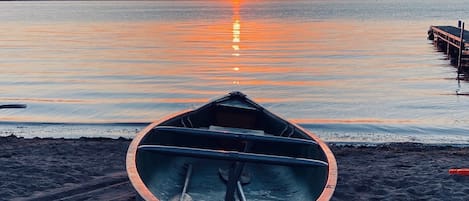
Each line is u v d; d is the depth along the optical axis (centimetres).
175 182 814
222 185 802
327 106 1906
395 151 1217
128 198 851
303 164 668
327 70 2778
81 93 2128
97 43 4284
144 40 4550
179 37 4819
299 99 2020
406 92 2172
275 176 848
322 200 583
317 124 1603
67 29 5878
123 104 1919
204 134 779
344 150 1211
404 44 4116
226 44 4134
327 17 8044
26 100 1980
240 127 1022
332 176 655
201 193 776
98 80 2452
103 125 1570
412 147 1274
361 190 908
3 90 2195
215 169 860
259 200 761
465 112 1792
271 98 2039
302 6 12850
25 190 877
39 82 2394
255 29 5700
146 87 2272
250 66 2895
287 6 13100
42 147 1190
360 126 1580
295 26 6138
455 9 9906
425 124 1614
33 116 1711
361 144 1349
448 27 4084
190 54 3497
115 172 991
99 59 3244
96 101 1967
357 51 3641
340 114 1773
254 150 921
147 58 3297
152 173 780
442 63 3059
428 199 860
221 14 9469
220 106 1024
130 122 1614
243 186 787
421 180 955
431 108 1862
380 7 11375
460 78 2525
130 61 3153
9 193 856
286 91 2186
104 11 11144
